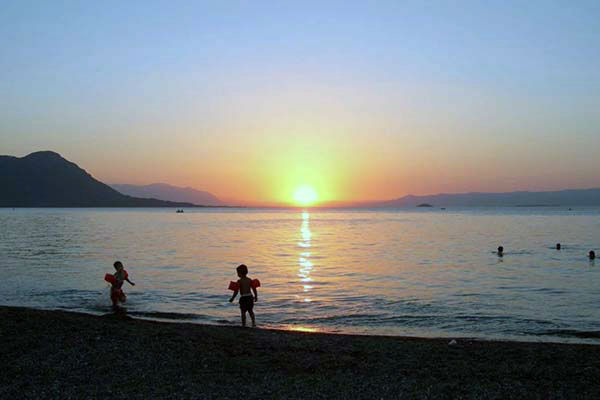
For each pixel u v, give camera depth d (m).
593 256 39.22
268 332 15.45
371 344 13.96
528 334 16.48
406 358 12.50
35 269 32.62
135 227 96.94
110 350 12.32
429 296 23.59
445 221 131.50
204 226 104.31
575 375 11.13
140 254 43.47
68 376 10.56
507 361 12.25
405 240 62.34
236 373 11.05
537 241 58.69
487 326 17.66
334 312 20.08
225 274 30.91
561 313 19.84
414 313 19.88
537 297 23.33
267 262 37.97
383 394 9.84
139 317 18.70
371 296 23.52
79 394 9.57
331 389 10.09
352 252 46.62
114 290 21.16
